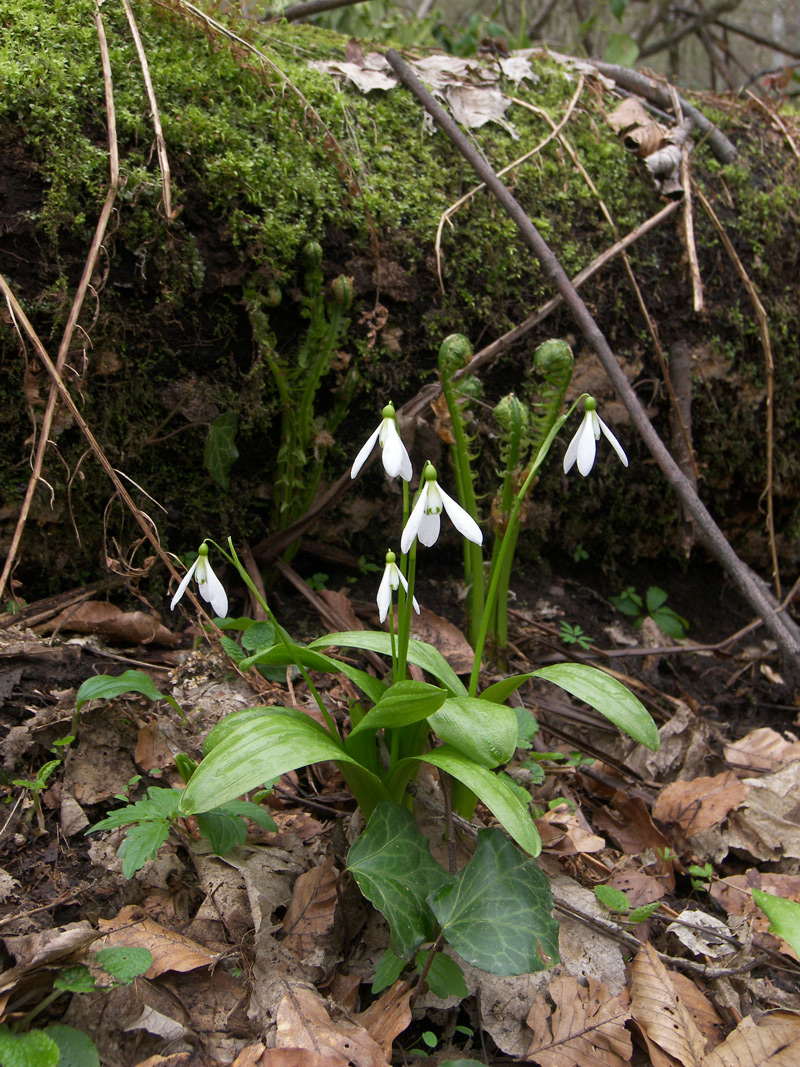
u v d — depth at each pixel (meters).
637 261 0.53
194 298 0.42
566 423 0.53
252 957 0.27
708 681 0.53
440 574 0.52
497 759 0.27
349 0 0.60
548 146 0.53
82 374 0.38
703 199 0.55
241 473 0.47
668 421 0.56
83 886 0.28
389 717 0.27
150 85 0.39
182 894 0.29
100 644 0.39
